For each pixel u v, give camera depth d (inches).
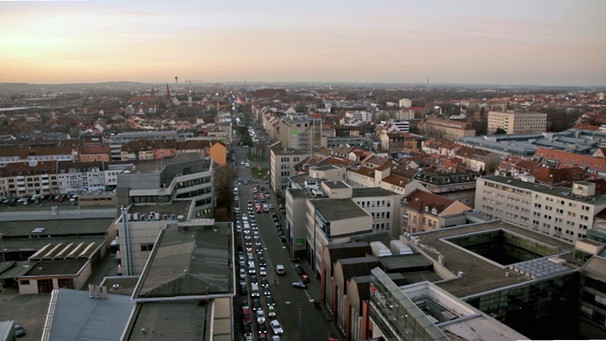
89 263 5014.8
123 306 3727.9
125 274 4694.9
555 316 3796.8
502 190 7175.2
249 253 6363.2
